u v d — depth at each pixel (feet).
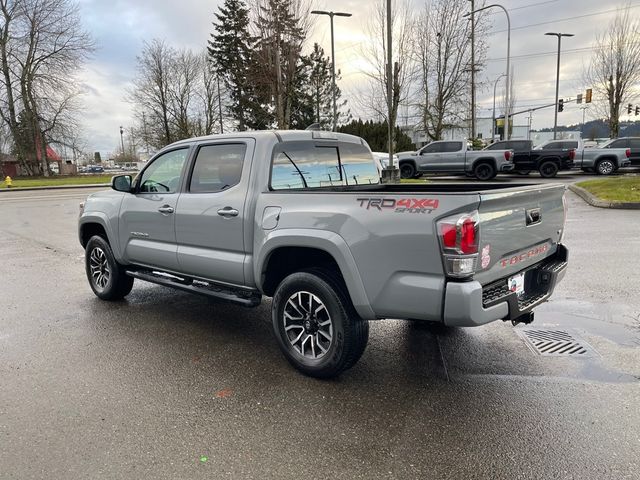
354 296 10.50
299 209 11.36
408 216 9.60
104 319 16.46
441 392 10.90
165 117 170.40
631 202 38.50
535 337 13.89
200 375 11.98
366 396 10.80
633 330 14.17
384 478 7.96
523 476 7.93
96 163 359.05
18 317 16.75
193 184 14.44
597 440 8.86
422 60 86.84
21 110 136.15
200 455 8.66
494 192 9.43
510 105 159.22
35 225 42.14
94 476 8.09
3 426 9.69
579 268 20.84
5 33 130.21
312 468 8.25
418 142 124.57
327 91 156.04
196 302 18.49
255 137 12.94
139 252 16.37
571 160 69.97
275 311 12.31
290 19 66.59
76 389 11.28
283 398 10.76
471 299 9.06
